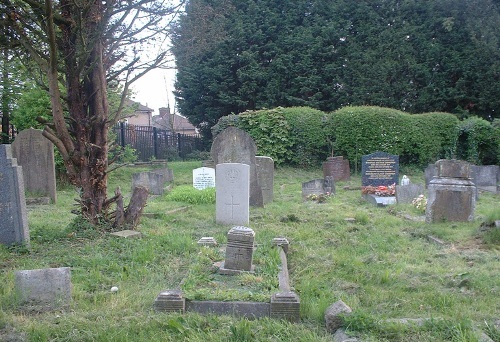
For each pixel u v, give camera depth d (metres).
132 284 5.36
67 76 8.20
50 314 4.41
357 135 23.03
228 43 29.05
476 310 4.77
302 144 23.80
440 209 10.03
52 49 7.43
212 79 29.84
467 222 9.88
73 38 8.16
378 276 6.03
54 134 8.20
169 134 30.66
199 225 9.73
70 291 4.78
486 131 22.86
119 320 4.25
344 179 20.25
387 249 7.83
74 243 7.39
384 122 23.02
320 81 28.94
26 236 7.28
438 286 5.66
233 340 3.84
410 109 28.14
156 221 9.87
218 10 12.02
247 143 12.77
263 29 29.45
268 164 14.24
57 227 8.75
